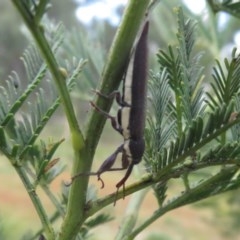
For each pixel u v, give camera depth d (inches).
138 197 3.0
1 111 2.4
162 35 4.9
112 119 2.2
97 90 2.2
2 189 23.2
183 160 2.3
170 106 2.4
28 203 22.0
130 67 2.2
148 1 2.1
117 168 2.4
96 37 4.2
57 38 2.9
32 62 2.6
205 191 2.5
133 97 2.2
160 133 2.4
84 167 2.2
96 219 3.0
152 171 2.3
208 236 13.2
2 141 2.4
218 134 2.2
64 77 2.0
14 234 6.3
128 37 2.1
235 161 2.3
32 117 2.5
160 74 2.4
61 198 3.1
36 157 2.7
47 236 2.4
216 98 2.5
